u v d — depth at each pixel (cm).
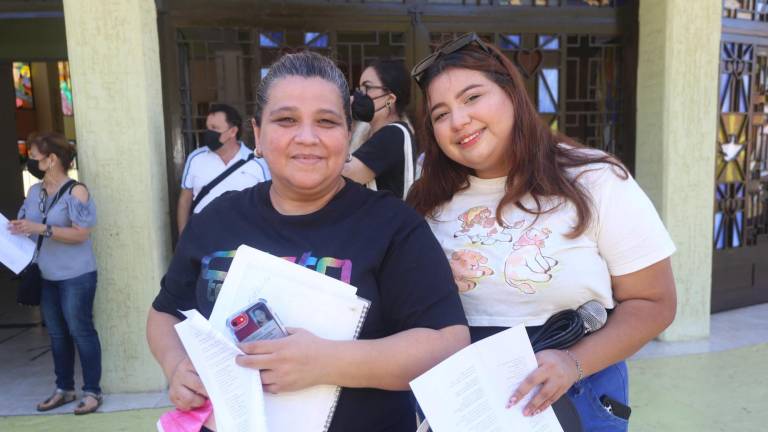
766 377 352
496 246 131
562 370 114
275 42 372
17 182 641
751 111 466
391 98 237
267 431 103
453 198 144
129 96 320
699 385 343
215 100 369
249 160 348
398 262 118
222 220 130
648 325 126
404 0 385
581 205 124
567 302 128
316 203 125
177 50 357
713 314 473
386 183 220
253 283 115
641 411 312
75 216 307
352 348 108
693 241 404
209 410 115
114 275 333
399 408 126
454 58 130
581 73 415
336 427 116
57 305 325
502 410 109
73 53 317
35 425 310
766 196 491
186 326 113
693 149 394
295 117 116
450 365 107
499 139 129
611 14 408
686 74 385
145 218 329
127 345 340
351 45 380
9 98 628
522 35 402
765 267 496
